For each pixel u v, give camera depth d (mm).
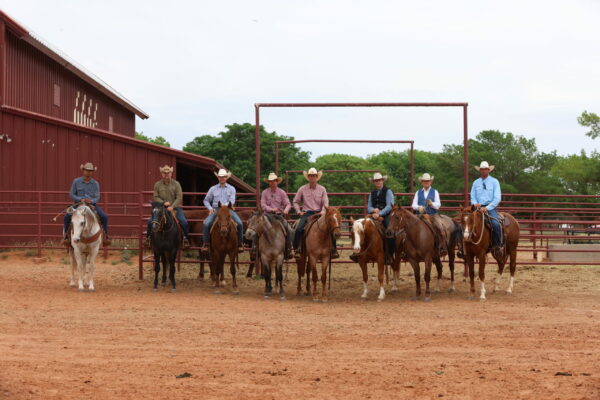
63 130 25484
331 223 13664
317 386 6934
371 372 7547
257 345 9250
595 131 53719
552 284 17141
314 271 14172
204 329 10562
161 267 20234
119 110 44969
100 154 25969
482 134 80812
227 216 14453
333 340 9617
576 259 22312
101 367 7770
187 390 6758
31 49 29391
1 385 6738
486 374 7398
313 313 12438
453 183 76562
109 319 11516
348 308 13133
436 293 15516
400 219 13961
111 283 17062
